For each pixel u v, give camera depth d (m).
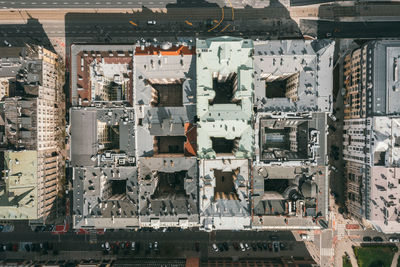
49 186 93.19
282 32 98.44
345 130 97.31
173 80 87.06
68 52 100.12
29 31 99.94
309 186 79.94
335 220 99.00
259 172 83.12
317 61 78.62
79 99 81.00
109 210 84.38
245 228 82.38
